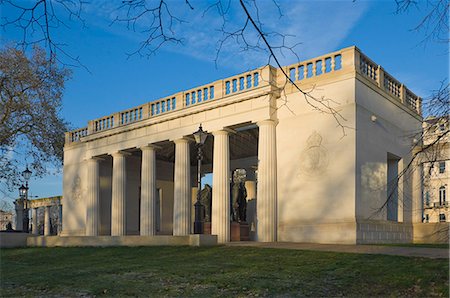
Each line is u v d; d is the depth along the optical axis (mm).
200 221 25469
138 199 45031
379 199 26734
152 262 19766
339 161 25500
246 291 13047
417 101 34125
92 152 41531
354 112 25141
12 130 34844
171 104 34875
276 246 22797
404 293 12180
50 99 35125
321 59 27250
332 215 25422
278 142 28500
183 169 33406
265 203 27812
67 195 45500
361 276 14227
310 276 14680
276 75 29156
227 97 30188
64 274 17734
